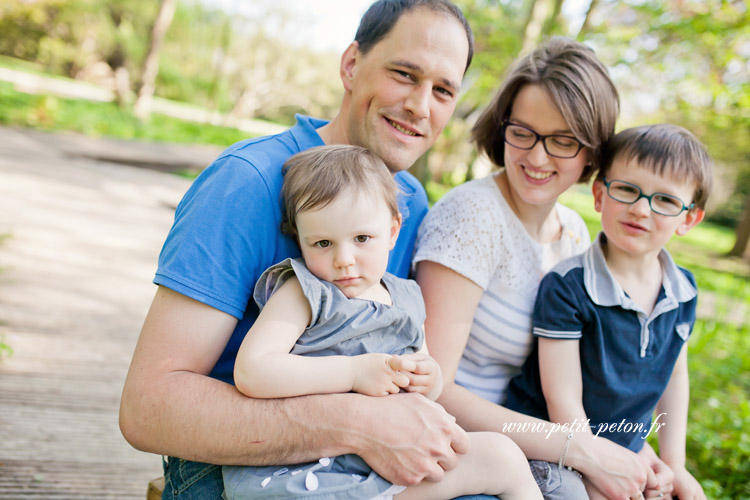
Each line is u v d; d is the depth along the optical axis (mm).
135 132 16500
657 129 1866
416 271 1883
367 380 1392
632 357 1789
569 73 1794
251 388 1321
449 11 1713
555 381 1779
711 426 3748
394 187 1572
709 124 10945
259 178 1488
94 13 24875
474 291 1778
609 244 1912
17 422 2639
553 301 1800
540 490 1577
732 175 21109
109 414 2869
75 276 4836
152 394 1310
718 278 11117
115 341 3744
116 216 7262
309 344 1429
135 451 2627
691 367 4957
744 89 9078
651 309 1872
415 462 1329
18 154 10188
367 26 1724
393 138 1709
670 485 1818
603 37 9664
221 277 1390
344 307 1449
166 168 12227
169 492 1516
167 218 7695
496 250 1817
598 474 1648
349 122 1776
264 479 1322
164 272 1366
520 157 1861
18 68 26484
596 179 1987
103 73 30031
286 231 1515
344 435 1334
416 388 1466
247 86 32312
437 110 1733
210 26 32438
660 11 9000
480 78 11461
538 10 9938
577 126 1795
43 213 6648
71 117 15562
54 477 2322
